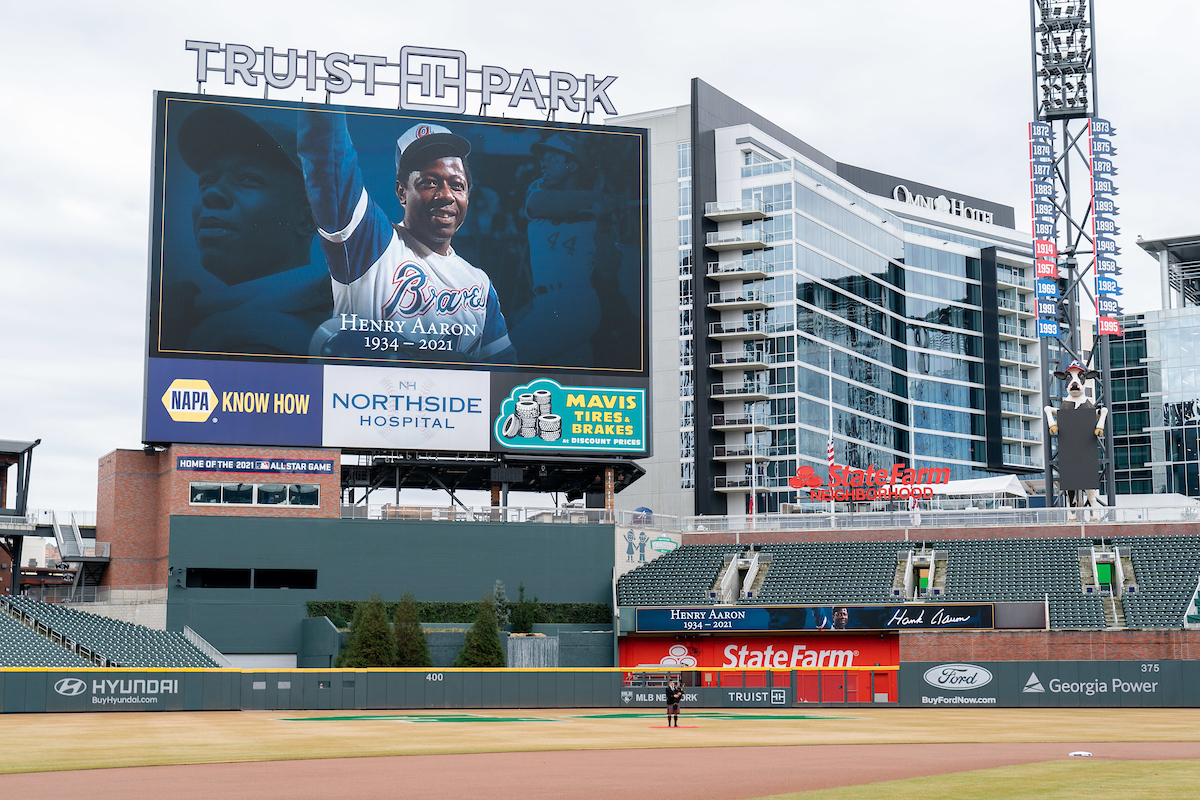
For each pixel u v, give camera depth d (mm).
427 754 36250
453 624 75562
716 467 123062
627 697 64188
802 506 110188
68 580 113000
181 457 73812
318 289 76312
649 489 123500
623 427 79375
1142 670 63312
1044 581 74125
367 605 68688
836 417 128250
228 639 73000
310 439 75500
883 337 141625
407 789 26781
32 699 57531
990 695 64250
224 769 31719
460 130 79500
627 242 80625
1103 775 27844
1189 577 71875
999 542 79125
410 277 77688
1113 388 136000
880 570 78312
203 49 78688
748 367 122812
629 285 80375
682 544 85375
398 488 78812
